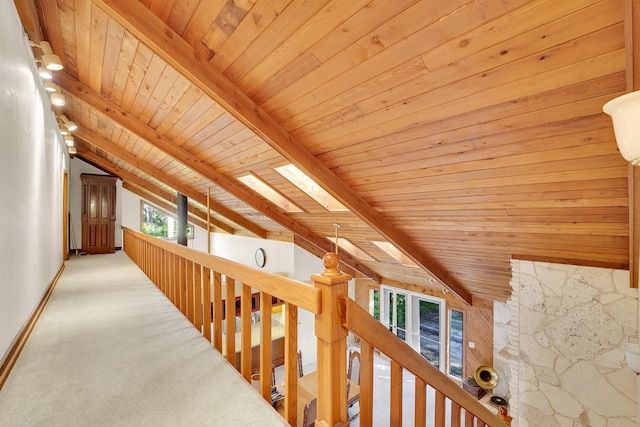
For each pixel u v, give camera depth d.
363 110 2.11
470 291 5.41
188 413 1.52
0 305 1.89
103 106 3.64
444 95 1.75
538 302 3.24
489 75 1.55
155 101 3.30
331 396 1.16
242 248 8.69
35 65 2.87
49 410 1.54
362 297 8.09
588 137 1.65
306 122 2.48
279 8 1.63
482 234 3.16
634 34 1.10
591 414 2.95
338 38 1.67
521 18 1.27
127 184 8.98
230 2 1.71
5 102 1.98
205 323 2.48
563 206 2.26
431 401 5.34
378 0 1.41
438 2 1.33
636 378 2.62
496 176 2.22
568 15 1.21
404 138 2.21
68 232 7.24
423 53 1.57
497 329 5.45
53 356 2.14
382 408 5.14
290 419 1.42
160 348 2.28
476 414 1.79
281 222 5.56
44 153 3.48
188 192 6.50
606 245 2.56
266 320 1.59
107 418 1.48
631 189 1.79
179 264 3.25
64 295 3.83
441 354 6.46
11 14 2.08
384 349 1.30
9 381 1.81
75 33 2.51
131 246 7.02
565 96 1.50
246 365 1.83
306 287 1.25
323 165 2.97
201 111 3.14
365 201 3.39
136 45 2.40
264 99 2.41
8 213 2.06
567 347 3.08
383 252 5.37
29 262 2.69
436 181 2.55
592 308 2.92
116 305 3.40
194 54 2.17
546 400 3.23
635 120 0.96
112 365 2.01
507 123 1.78
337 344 1.17
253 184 4.77
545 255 3.16
